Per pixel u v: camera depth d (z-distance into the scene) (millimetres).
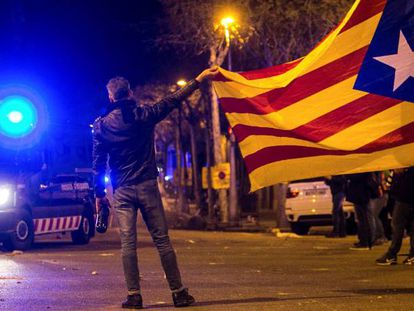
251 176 10414
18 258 16578
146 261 15602
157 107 9328
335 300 9812
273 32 29406
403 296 10195
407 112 9867
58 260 16000
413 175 14297
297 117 10102
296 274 13000
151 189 9266
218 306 9305
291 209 25859
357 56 9922
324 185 25734
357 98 9961
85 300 9984
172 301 9789
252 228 30969
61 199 21281
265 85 10031
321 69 9984
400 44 9789
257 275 12836
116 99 9352
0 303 9758
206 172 38125
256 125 10234
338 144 10008
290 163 10266
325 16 27750
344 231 23781
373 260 15719
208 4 29969
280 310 9008
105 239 24922
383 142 9945
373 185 18531
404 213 14539
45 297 10281
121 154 9188
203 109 41719
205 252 18281
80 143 21578
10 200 18891
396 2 9758
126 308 9203
